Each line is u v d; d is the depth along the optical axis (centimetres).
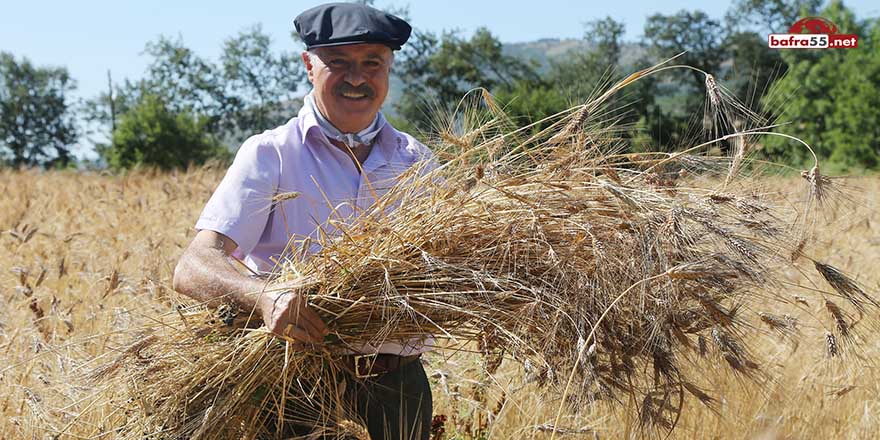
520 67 5547
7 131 8875
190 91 7338
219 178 1498
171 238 779
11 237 754
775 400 394
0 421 375
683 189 290
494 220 286
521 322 282
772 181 296
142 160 5056
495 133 294
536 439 362
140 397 294
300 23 319
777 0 6450
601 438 372
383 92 319
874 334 438
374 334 289
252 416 292
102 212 1008
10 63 8881
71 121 9119
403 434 312
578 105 295
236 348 286
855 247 645
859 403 426
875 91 3981
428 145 300
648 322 279
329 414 297
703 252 274
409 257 287
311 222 308
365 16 310
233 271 282
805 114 4112
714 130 292
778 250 286
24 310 511
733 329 292
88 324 465
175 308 313
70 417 350
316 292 282
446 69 5347
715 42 6350
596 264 277
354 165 319
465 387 412
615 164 297
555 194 287
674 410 297
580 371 279
